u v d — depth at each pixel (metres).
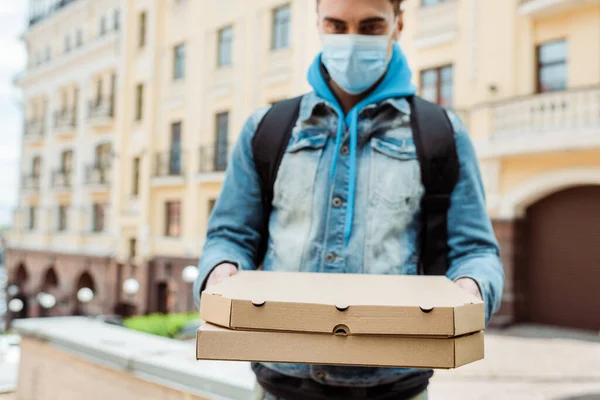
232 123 14.21
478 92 9.98
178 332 5.46
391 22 1.13
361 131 1.14
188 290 14.62
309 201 1.12
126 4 17.67
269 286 0.83
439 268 1.11
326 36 1.15
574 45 9.09
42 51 23.42
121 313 16.98
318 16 1.21
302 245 1.10
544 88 9.52
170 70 16.20
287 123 1.18
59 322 3.40
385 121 1.14
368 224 1.09
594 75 8.89
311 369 1.03
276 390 1.07
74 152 20.41
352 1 1.09
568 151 8.89
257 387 1.15
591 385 6.03
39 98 23.27
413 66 10.92
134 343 2.71
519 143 9.23
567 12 9.14
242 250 1.16
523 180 9.72
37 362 3.19
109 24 19.00
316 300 0.73
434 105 1.19
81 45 20.55
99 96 18.84
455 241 1.12
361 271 1.07
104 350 2.56
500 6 9.75
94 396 2.63
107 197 18.27
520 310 9.95
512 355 7.54
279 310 0.72
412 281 0.93
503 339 8.67
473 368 6.81
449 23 10.38
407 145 1.12
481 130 9.86
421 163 1.11
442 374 6.52
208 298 0.77
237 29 14.22
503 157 9.86
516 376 6.42
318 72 1.20
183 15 15.88
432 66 10.66
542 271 10.02
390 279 0.94
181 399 2.12
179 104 15.70
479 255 1.08
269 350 0.72
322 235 1.10
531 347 8.05
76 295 18.94
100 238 18.34
